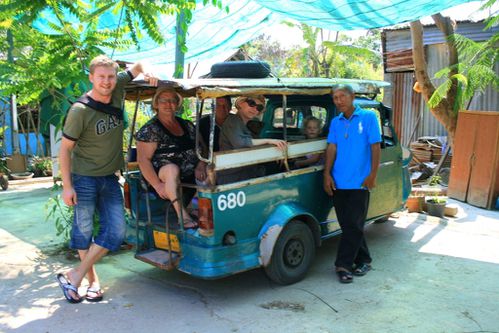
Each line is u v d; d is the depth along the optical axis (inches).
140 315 155.6
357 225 181.8
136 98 180.2
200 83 150.6
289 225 176.7
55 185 221.6
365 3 233.1
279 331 144.3
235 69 185.6
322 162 197.5
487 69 353.1
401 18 261.7
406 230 257.8
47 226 265.0
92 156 155.5
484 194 316.2
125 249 223.3
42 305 162.9
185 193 180.7
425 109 478.6
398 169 235.9
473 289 176.9
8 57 214.8
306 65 722.2
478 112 324.2
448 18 375.6
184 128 180.7
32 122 494.0
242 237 164.6
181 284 182.4
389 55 488.4
